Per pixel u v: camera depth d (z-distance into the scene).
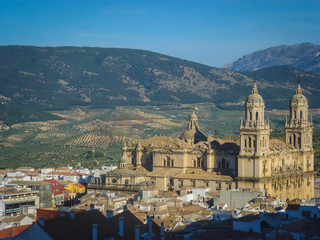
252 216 183.25
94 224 176.38
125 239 185.12
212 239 165.62
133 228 196.50
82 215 186.38
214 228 180.50
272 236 164.12
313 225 174.88
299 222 179.50
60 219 179.75
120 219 188.38
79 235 175.75
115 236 183.88
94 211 191.88
